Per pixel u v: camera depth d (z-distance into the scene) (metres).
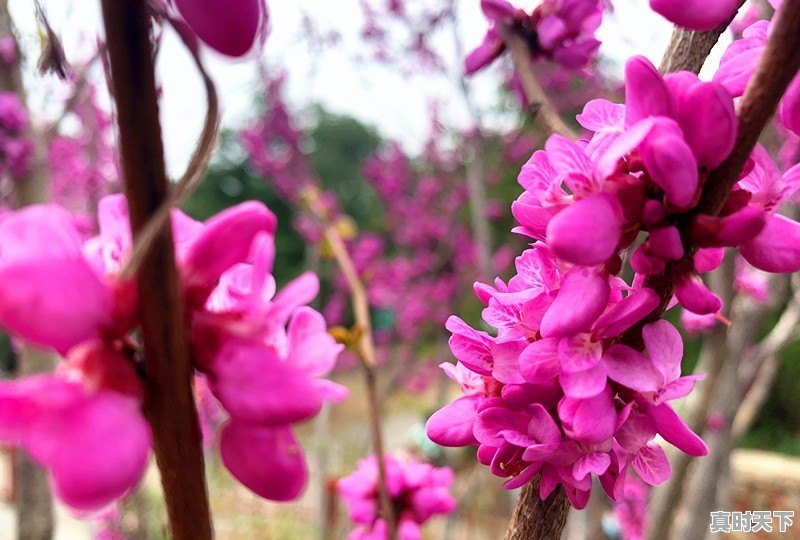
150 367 0.07
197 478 0.07
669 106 0.08
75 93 0.28
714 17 0.08
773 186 0.09
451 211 0.85
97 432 0.06
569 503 0.10
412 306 0.87
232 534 0.74
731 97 0.08
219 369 0.07
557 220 0.08
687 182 0.08
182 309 0.07
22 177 0.27
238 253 0.07
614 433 0.09
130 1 0.06
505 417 0.09
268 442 0.07
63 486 0.06
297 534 0.73
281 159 0.79
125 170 0.06
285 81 0.71
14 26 0.13
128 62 0.06
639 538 0.37
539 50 0.15
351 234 0.29
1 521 0.71
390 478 0.19
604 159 0.08
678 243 0.08
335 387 0.08
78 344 0.06
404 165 0.92
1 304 0.06
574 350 0.09
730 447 0.29
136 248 0.06
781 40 0.08
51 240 0.06
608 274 0.09
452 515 0.43
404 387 0.92
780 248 0.08
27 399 0.06
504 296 0.09
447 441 0.10
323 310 1.00
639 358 0.09
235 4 0.06
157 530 0.47
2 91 0.26
